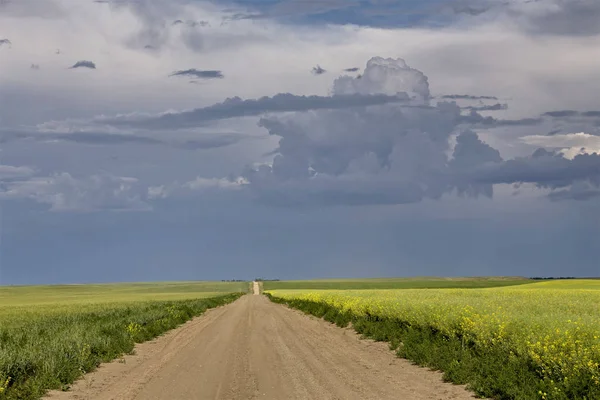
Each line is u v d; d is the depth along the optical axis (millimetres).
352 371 16828
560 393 11859
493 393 13047
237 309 57688
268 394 13711
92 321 34219
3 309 59375
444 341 19609
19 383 14367
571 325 15867
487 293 42312
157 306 55469
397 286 176750
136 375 16766
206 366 18266
